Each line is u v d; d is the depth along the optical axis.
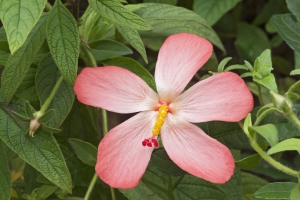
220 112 0.67
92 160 0.73
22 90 0.76
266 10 1.05
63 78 0.71
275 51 1.11
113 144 0.67
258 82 0.68
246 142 0.71
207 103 0.67
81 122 0.78
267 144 0.70
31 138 0.70
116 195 0.79
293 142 0.65
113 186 0.66
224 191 0.78
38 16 0.63
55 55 0.68
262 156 0.66
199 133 0.67
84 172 0.77
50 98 0.70
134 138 0.68
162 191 0.77
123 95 0.68
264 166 0.92
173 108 0.68
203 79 0.70
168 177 0.74
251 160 0.68
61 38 0.69
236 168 0.78
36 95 0.76
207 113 0.67
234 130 0.71
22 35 0.62
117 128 0.68
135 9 0.76
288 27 0.75
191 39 0.69
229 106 0.67
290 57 1.11
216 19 0.95
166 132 0.68
